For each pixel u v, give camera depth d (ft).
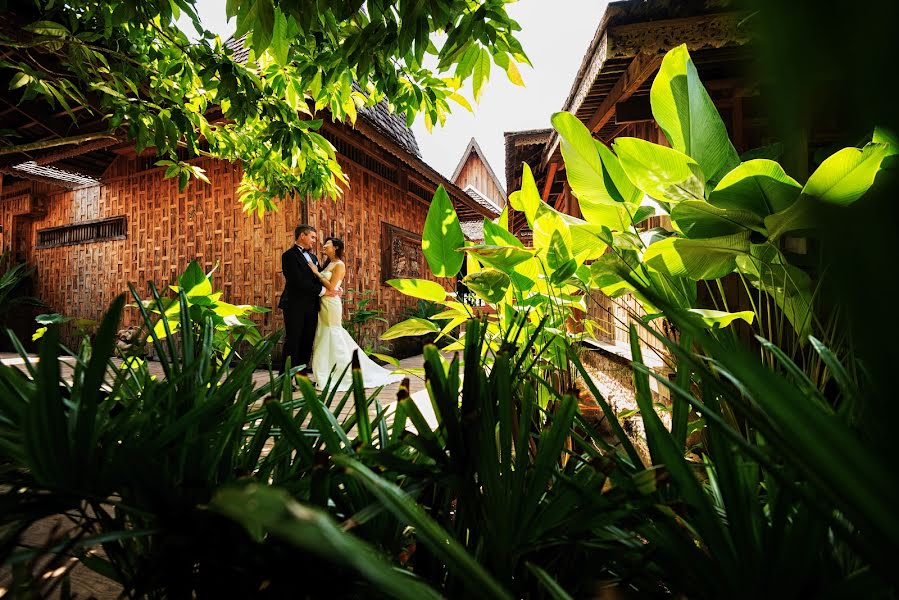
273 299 19.48
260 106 6.87
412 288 4.05
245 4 3.99
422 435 1.67
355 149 22.70
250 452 2.09
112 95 6.52
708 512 1.56
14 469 1.65
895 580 0.92
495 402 1.96
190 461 1.64
